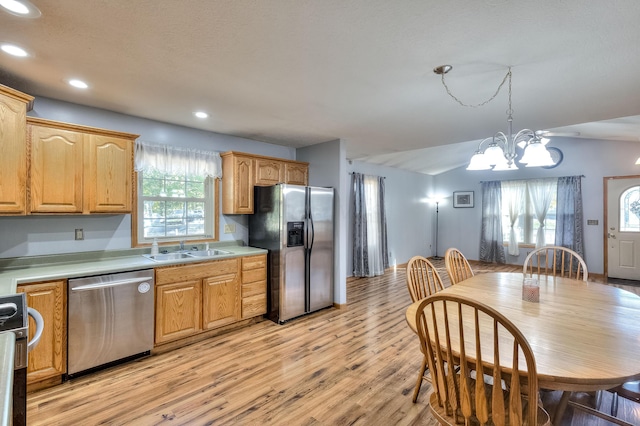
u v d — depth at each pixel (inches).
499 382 44.9
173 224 137.2
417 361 104.7
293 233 144.9
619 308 70.6
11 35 65.3
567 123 127.0
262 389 88.0
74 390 86.9
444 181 323.3
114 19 59.7
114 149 107.7
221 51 72.0
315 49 70.7
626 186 223.8
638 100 99.5
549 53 70.7
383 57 73.8
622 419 75.4
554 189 253.9
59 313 89.0
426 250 320.2
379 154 205.6
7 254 97.4
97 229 114.7
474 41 66.3
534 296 75.4
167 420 74.8
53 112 103.8
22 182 81.3
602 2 52.8
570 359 47.0
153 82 89.7
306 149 178.4
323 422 74.4
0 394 27.3
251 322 140.1
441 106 107.3
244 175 147.8
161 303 109.8
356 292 194.7
